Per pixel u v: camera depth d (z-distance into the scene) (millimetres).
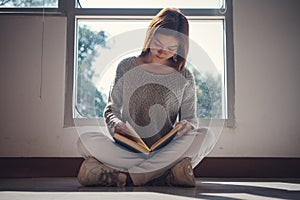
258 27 2283
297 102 2230
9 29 2273
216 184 1648
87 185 1461
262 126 2213
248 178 2123
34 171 2172
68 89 2234
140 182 1453
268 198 1147
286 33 2281
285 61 2260
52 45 2271
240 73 2250
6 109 2221
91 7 2318
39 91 2234
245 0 2297
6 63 2250
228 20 2289
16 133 2207
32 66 2252
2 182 1777
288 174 2168
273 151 2195
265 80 2246
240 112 2221
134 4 2318
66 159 2180
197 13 2297
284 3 2295
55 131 2205
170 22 1491
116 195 1183
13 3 2295
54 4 2297
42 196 1171
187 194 1222
